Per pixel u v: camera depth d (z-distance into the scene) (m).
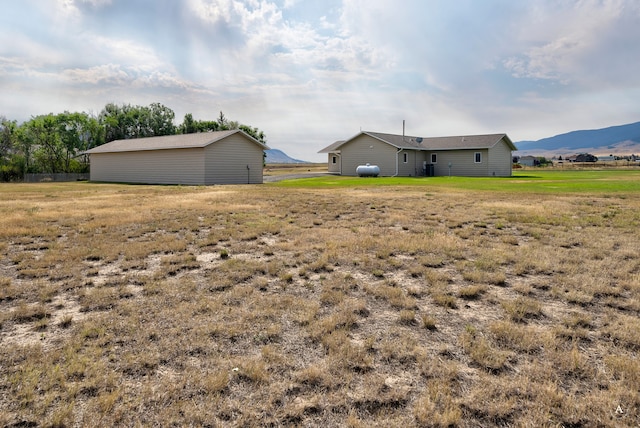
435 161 37.31
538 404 2.33
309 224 8.62
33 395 2.37
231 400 2.37
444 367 2.72
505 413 2.25
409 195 15.35
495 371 2.69
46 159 40.28
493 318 3.57
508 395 2.41
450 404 2.32
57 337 3.16
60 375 2.58
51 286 4.41
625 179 26.34
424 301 4.00
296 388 2.49
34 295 4.13
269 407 2.30
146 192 18.08
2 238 7.02
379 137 35.03
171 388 2.46
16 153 39.03
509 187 19.27
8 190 20.47
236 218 9.47
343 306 3.82
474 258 5.62
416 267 5.11
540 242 6.61
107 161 32.94
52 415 2.21
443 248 6.15
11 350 2.93
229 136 27.02
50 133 40.25
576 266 5.09
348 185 22.34
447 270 5.07
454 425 2.16
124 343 3.05
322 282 4.54
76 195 16.53
